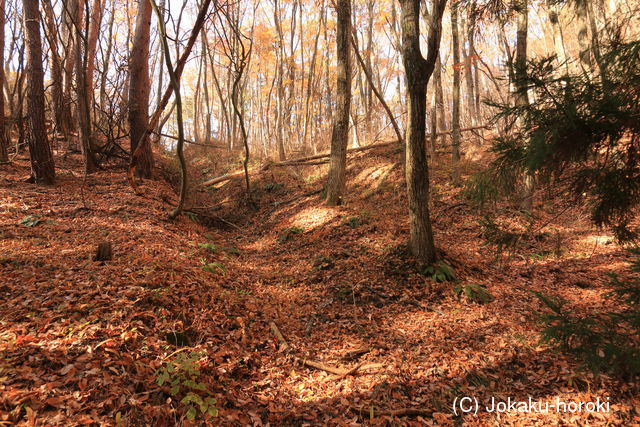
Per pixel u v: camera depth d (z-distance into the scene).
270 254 9.89
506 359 4.94
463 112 25.02
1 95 12.43
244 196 15.65
